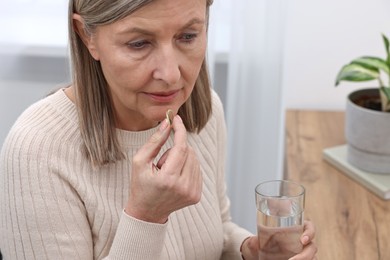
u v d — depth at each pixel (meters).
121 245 0.99
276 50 2.01
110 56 0.92
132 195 0.98
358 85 1.95
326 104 1.99
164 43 0.90
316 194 1.46
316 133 1.79
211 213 1.23
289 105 2.01
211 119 1.29
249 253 1.26
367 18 1.88
